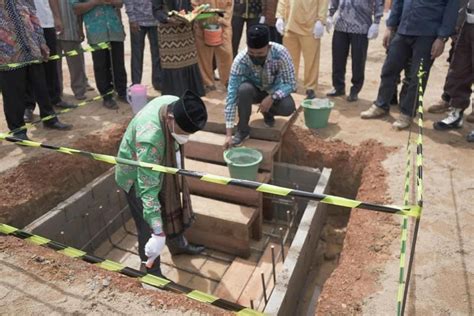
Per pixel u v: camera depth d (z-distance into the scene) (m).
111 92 5.82
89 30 5.48
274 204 4.82
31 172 4.28
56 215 4.00
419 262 3.04
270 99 4.26
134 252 4.45
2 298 2.73
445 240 3.24
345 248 3.40
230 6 5.84
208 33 5.64
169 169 2.47
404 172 4.14
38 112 5.75
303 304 3.86
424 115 5.38
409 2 4.50
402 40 4.74
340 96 6.14
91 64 7.96
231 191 4.25
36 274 2.93
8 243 3.24
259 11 6.41
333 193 4.92
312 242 4.15
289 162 5.07
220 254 4.24
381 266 3.02
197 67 5.51
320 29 5.48
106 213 4.67
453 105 4.85
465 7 4.57
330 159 4.79
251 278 3.91
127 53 8.87
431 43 4.50
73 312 2.63
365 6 5.37
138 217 3.15
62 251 3.07
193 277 3.95
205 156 4.70
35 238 3.16
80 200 4.28
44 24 5.12
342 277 2.98
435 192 3.83
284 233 4.62
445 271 2.95
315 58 5.73
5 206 3.89
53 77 5.54
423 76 4.63
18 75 4.43
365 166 4.58
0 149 4.62
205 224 4.12
